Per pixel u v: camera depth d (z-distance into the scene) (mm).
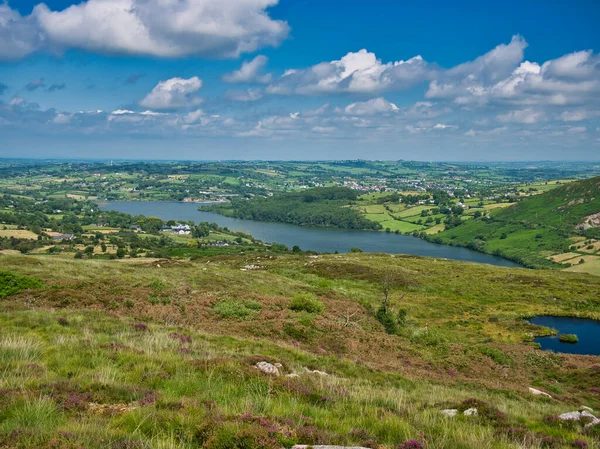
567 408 17453
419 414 10930
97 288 28969
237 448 7090
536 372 30891
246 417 8266
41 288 27203
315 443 7766
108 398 9305
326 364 18828
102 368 11531
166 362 12930
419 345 32000
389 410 10961
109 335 16984
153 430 7508
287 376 13266
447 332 45781
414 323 45656
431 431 9523
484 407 12523
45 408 7883
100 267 42500
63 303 24109
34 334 15188
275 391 11250
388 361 24953
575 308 62844
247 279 47438
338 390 12672
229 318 27250
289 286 48688
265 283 47375
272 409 9633
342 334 27844
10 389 8812
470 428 10125
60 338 14578
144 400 9188
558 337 48969
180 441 7129
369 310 42281
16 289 25688
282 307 32438
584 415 12719
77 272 38531
